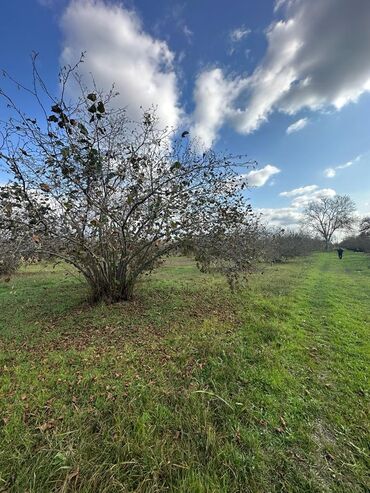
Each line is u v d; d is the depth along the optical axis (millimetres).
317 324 5715
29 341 4496
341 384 3428
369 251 37156
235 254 6316
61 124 4434
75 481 2016
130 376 3359
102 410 2740
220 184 6355
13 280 9719
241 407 2881
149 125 6195
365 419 2812
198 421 2617
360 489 2080
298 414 2865
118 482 2006
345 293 9414
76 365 3637
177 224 6004
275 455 2348
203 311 6074
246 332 4855
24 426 2518
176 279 10258
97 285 6457
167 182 5707
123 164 5758
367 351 4383
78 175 4941
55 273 11375
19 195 4781
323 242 61188
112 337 4578
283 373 3574
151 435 2434
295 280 11695
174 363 3707
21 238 4906
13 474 2064
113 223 5828
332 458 2350
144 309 6020
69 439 2377
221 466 2193
